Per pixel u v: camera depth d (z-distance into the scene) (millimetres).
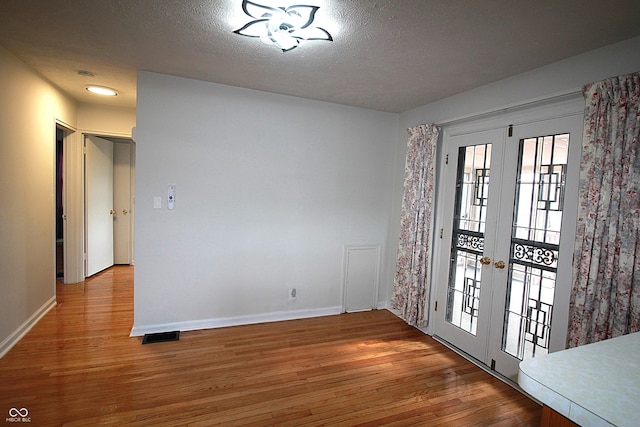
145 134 2852
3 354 2516
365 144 3744
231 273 3244
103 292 4035
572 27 1760
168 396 2121
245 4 1618
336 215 3672
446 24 1794
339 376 2467
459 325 3004
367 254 3883
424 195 3279
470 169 2941
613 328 1831
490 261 2689
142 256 2930
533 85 2348
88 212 4539
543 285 2303
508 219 2549
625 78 1789
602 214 1863
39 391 2105
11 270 2625
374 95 3168
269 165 3307
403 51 2158
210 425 1886
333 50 2186
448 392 2332
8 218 2566
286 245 3457
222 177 3133
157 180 2918
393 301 3742
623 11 1584
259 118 3225
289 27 1731
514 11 1632
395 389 2336
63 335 2887
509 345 2537
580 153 2090
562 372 915
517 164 2496
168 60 2508
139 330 2949
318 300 3670
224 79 2912
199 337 2986
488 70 2414
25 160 2809
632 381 873
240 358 2652
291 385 2316
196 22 1896
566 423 831
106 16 1855
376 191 3857
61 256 4805
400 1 1587
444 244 3180
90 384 2205
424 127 3264
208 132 3043
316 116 3471
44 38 2170
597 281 1890
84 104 4176
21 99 2682
